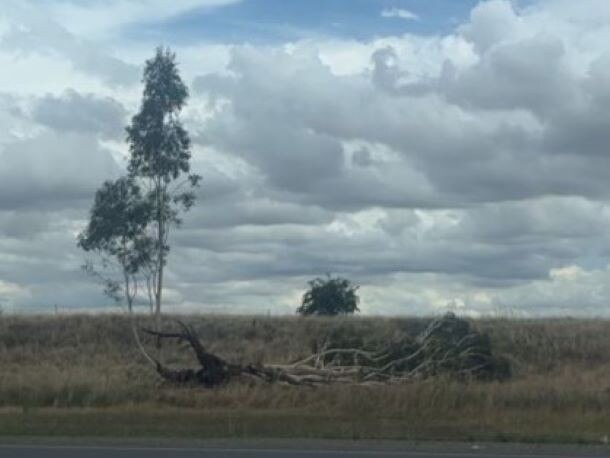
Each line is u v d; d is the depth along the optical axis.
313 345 42.62
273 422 27.17
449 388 32.31
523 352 47.94
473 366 38.66
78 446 21.39
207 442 22.27
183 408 32.12
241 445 21.77
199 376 36.28
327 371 36.69
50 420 27.41
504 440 23.22
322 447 21.48
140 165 47.22
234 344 48.00
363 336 41.75
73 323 50.31
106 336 48.84
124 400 33.59
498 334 49.41
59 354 46.53
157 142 46.75
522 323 51.97
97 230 47.34
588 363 47.31
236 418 28.34
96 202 47.47
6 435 23.73
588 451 21.22
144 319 50.59
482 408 30.89
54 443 21.98
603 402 31.58
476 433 24.47
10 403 33.38
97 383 34.72
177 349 47.31
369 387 34.12
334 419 28.53
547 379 39.75
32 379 35.81
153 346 47.53
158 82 46.81
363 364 38.06
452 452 20.81
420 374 37.25
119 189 47.25
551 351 48.22
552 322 52.66
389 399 31.64
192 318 51.31
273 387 35.03
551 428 26.41
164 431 24.59
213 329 49.66
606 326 51.75
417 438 23.39
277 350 46.88
